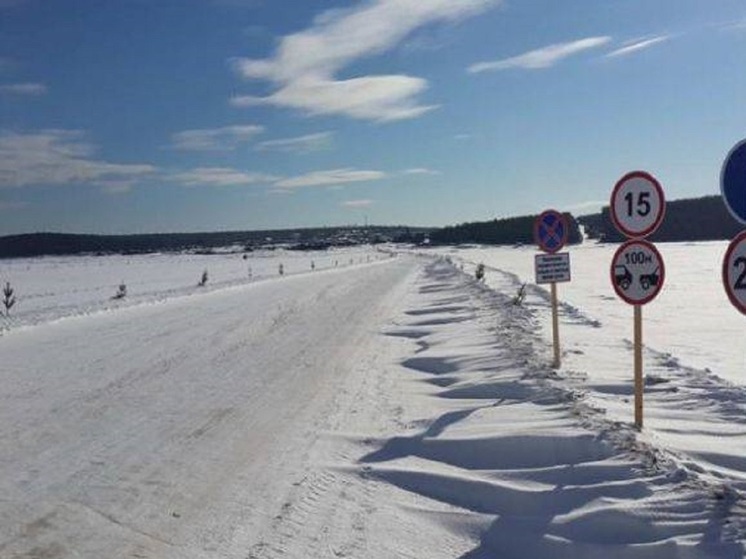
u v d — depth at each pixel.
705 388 11.16
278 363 15.72
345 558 6.09
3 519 7.01
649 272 8.70
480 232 186.62
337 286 42.41
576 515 6.33
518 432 8.59
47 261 132.75
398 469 8.14
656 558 5.58
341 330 21.44
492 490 7.32
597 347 15.61
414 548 6.30
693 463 7.27
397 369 14.86
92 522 6.92
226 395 12.48
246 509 7.21
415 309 27.39
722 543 5.48
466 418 9.88
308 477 8.10
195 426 10.42
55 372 14.71
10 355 17.05
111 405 11.75
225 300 33.25
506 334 17.30
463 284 38.12
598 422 8.77
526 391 11.22
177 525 6.83
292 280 49.84
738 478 6.88
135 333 21.00
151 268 86.00
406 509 7.17
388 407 11.37
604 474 7.21
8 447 9.40
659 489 6.57
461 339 17.75
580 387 11.24
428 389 12.70
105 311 27.83
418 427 9.88
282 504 7.32
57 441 9.70
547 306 25.44
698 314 25.14
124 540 6.50
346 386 13.15
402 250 157.25
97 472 8.39
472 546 6.36
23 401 12.04
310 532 6.62
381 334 20.50
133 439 9.77
